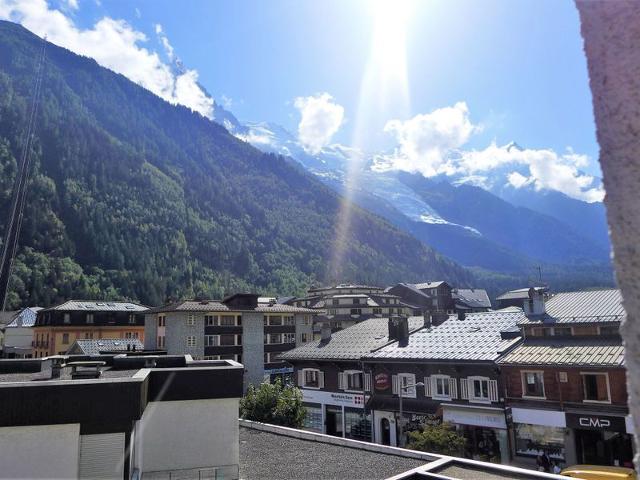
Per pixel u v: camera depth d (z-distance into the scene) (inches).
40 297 4411.9
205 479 597.6
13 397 466.0
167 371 611.2
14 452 463.8
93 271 5128.0
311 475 630.5
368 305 3890.3
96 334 3149.6
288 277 7066.9
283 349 2797.7
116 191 6904.5
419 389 1354.6
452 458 549.0
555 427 1110.4
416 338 1517.0
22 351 3262.8
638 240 69.6
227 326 2539.4
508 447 1154.0
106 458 496.4
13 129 6628.9
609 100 75.4
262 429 899.4
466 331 1453.0
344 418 1515.7
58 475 471.2
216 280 6122.1
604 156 76.2
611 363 1026.1
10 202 5364.2
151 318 2640.3
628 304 70.6
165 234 6412.4
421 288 4803.2
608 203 75.0
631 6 73.8
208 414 619.2
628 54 73.4
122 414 499.8
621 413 1007.0
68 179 6407.5
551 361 1111.6
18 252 4847.4
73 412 483.2
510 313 1478.8
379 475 624.4
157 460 586.9
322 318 3747.5
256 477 628.1
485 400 1221.7
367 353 1497.3
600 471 779.4
